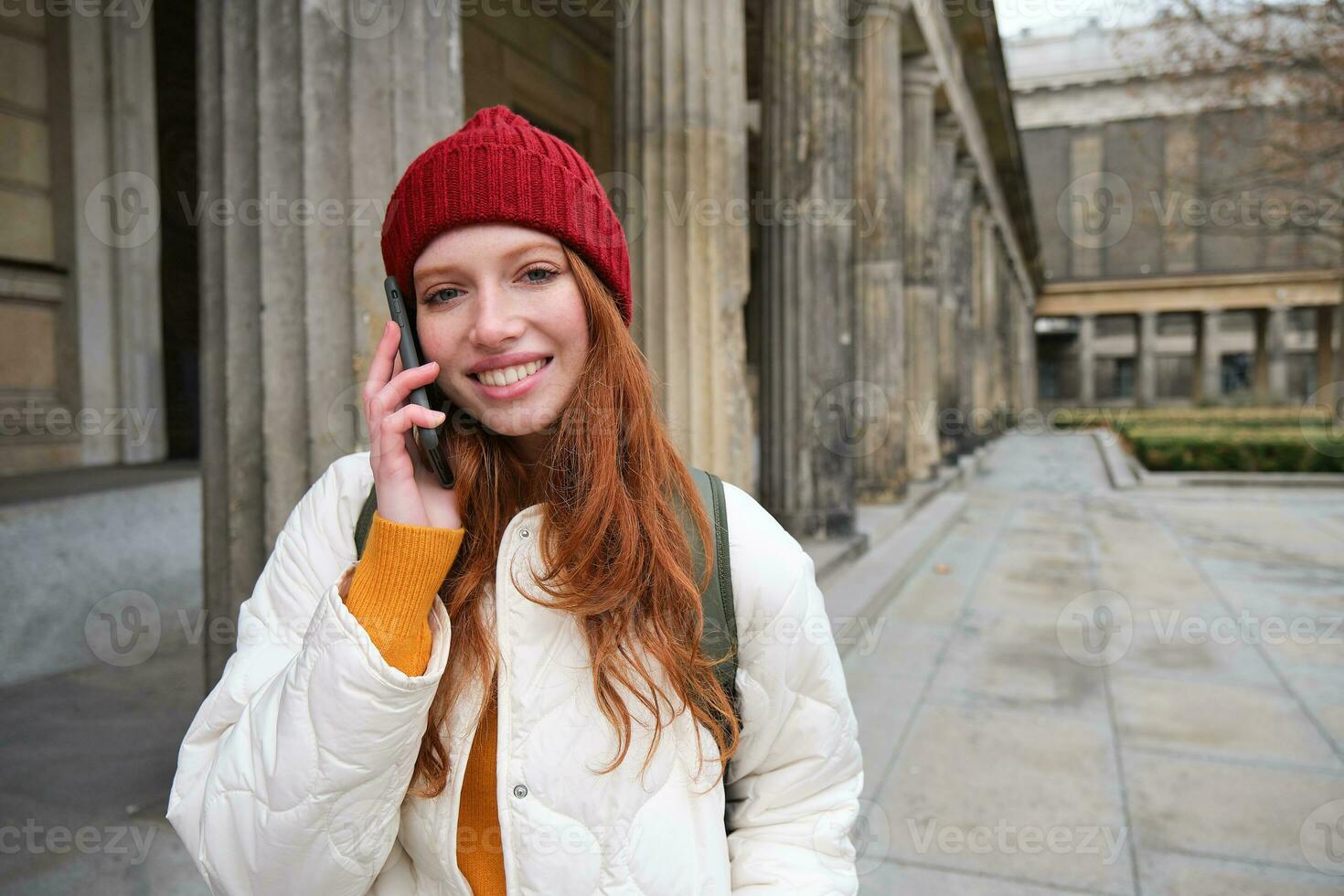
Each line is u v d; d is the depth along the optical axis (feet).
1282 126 52.95
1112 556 28.68
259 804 2.73
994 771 12.07
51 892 7.29
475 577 3.18
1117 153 158.81
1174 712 14.35
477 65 29.71
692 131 15.76
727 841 3.57
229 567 8.99
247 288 8.77
